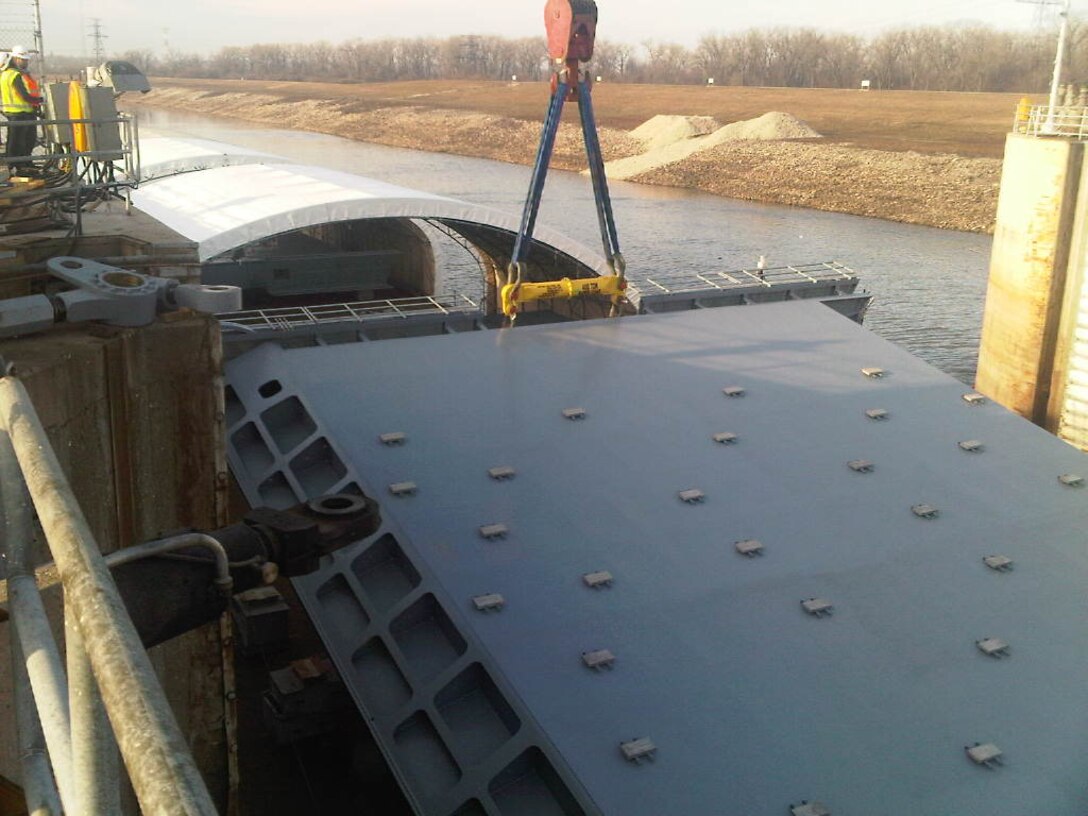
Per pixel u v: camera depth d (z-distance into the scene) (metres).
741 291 32.97
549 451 18.42
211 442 9.43
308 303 40.75
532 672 13.45
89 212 12.57
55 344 8.19
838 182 92.94
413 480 17.23
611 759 12.23
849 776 12.28
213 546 5.09
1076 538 17.42
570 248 33.09
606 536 16.28
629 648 14.03
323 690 15.73
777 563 16.08
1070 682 14.20
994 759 12.71
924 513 17.58
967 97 136.38
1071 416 35.22
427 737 13.40
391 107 178.12
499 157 132.88
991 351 38.97
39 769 2.84
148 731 1.84
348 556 15.72
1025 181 35.78
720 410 20.38
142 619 5.40
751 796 11.90
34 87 13.98
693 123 124.31
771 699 13.43
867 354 23.48
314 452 18.34
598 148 23.25
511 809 12.17
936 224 80.94
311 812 14.50
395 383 20.31
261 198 35.16
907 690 13.80
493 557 15.57
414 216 32.69
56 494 2.69
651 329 23.89
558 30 22.09
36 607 3.01
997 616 15.40
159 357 8.86
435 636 14.66
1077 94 42.56
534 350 22.33
